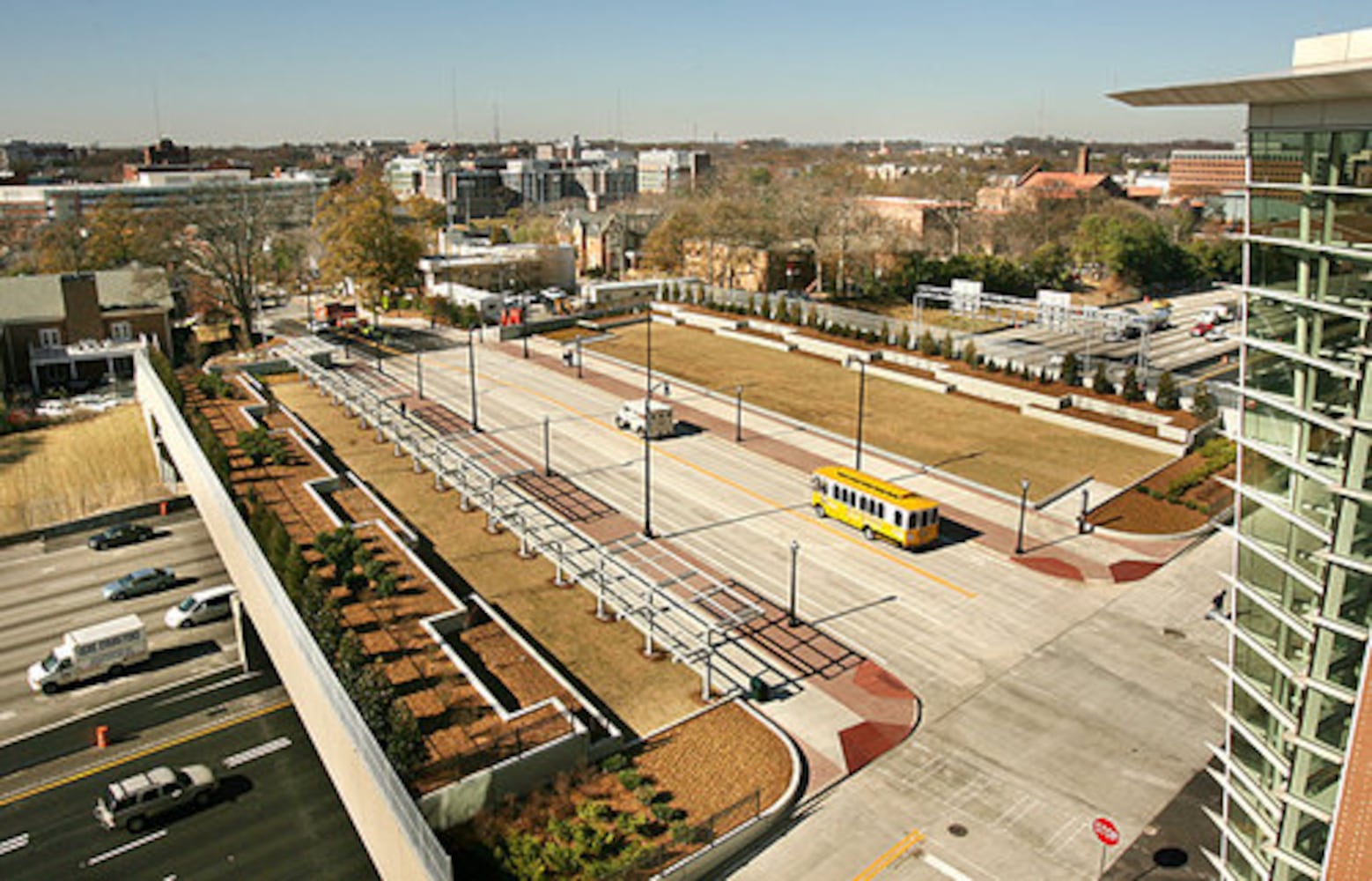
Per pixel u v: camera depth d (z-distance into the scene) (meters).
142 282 85.06
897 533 40.47
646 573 38.59
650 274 122.12
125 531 48.16
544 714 27.53
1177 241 132.38
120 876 25.23
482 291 96.19
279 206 108.75
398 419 58.31
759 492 47.38
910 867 23.78
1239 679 17.62
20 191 184.25
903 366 69.81
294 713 32.94
